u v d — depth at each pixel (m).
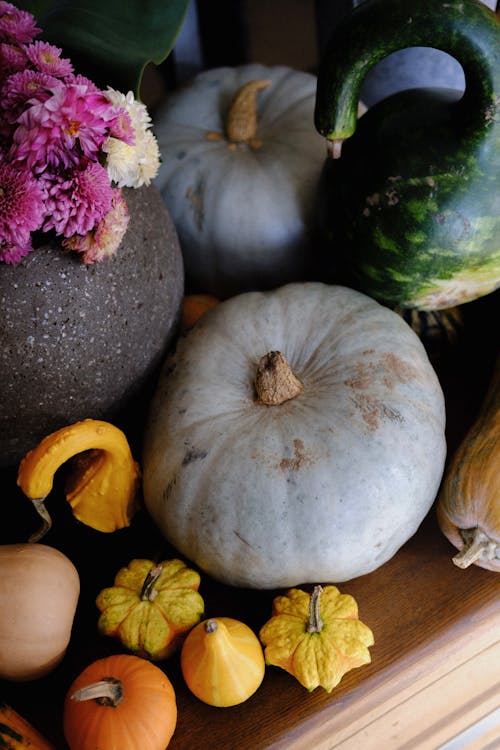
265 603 0.99
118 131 0.88
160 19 1.00
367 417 0.95
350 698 0.92
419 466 0.95
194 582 0.97
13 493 1.09
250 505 0.93
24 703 0.93
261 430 0.96
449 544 1.02
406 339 1.02
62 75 0.88
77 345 0.94
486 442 0.96
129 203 0.95
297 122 1.21
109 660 0.89
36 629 0.89
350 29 0.95
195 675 0.89
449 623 0.96
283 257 1.18
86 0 1.00
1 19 0.89
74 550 1.05
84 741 0.86
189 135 1.23
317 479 0.93
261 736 0.90
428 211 1.00
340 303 1.05
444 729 0.98
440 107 1.01
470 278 1.05
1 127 0.86
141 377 1.03
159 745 0.86
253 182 1.17
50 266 0.90
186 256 1.22
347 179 1.05
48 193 0.86
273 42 1.69
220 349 1.03
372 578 1.00
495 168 0.97
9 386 0.93
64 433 0.93
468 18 0.92
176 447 0.98
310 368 1.01
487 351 1.19
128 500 1.02
